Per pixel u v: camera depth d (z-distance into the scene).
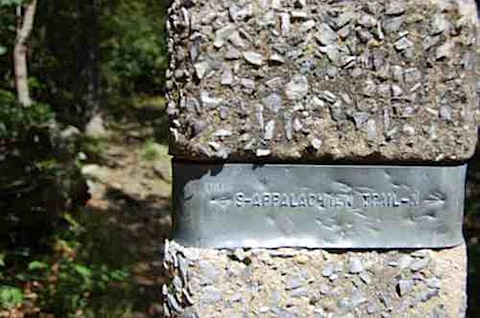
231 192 1.61
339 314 1.64
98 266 4.84
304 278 1.62
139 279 5.39
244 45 1.56
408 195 1.62
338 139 1.59
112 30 11.80
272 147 1.58
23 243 5.64
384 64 1.58
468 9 1.60
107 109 11.55
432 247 1.65
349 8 1.56
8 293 4.03
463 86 1.61
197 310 1.62
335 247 1.62
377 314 1.64
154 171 8.74
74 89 10.49
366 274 1.63
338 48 1.57
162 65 12.70
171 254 1.67
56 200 6.00
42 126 6.40
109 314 4.50
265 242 1.62
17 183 5.73
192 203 1.62
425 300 1.65
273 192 1.61
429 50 1.58
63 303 4.31
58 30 10.56
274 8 1.55
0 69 8.31
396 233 1.63
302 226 1.62
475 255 4.52
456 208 1.66
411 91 1.59
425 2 1.57
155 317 4.66
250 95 1.57
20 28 7.01
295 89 1.57
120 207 7.42
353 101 1.58
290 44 1.56
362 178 1.61
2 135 5.85
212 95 1.57
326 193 1.61
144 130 10.70
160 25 12.67
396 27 1.57
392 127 1.59
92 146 9.44
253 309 1.62
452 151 1.62
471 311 4.01
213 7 1.55
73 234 6.03
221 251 1.62
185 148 1.60
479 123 1.84
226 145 1.58
